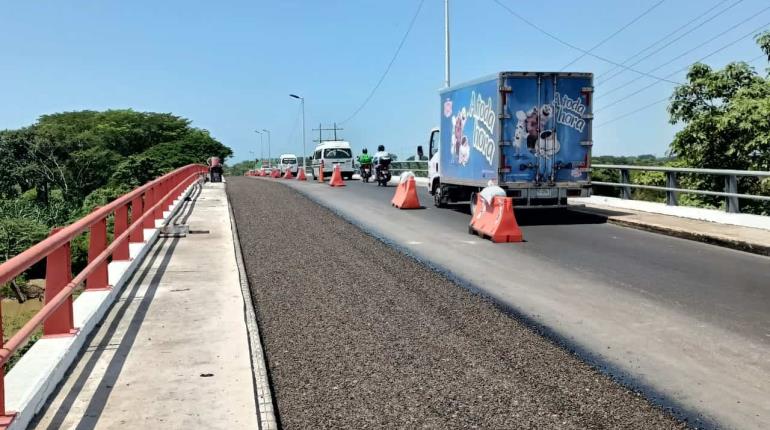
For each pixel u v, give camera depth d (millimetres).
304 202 22734
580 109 15781
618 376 5551
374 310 7688
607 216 16297
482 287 8945
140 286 8805
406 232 14664
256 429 4387
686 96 23500
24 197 76875
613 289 8820
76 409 4676
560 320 7273
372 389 5230
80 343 6031
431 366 5766
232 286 8812
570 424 4586
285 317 7406
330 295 8453
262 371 5492
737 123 21266
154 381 5238
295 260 11000
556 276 9695
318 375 5562
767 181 20609
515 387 5277
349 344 6402
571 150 15828
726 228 13570
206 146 101125
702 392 5223
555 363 5859
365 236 13883
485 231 13570
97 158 78500
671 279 9453
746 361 5957
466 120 17672
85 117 104125
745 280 9367
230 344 6223
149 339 6371
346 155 47250
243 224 16016
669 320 7293
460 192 20250
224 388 5098
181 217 17172
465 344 6395
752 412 4844
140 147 96750
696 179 22828
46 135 76562
